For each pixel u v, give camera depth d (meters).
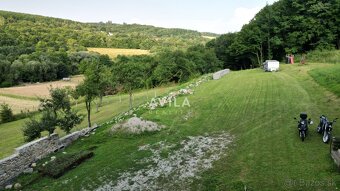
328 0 76.56
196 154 19.34
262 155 17.72
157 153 20.28
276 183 14.16
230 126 24.45
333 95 28.98
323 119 19.55
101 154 21.56
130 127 26.11
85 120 44.72
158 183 15.91
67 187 16.77
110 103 61.09
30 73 108.25
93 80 35.06
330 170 14.58
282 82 40.94
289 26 78.75
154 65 81.94
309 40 76.94
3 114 59.16
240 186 14.28
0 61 99.56
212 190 14.46
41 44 142.38
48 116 26.27
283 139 19.89
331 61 57.28
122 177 17.14
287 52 78.31
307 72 45.25
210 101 34.81
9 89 91.25
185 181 15.78
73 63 128.75
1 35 141.00
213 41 111.75
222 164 17.27
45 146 22.86
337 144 15.97
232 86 43.44
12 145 37.16
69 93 32.81
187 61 83.62
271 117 25.31
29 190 17.11
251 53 88.19
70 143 25.98
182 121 27.72
